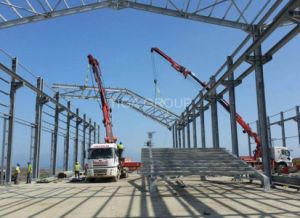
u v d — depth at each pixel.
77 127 40.16
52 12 20.23
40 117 28.09
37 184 23.69
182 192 15.82
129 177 33.41
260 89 17.67
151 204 12.24
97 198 14.36
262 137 17.39
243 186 18.17
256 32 18.53
